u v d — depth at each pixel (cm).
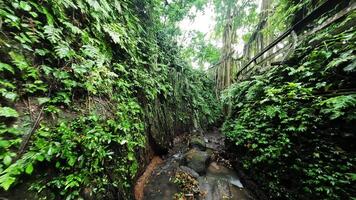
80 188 188
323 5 347
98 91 279
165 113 679
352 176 194
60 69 214
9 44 172
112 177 251
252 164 394
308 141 257
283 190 291
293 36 427
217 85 1355
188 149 665
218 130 1097
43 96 194
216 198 385
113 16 349
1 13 164
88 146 204
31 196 149
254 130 383
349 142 215
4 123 152
